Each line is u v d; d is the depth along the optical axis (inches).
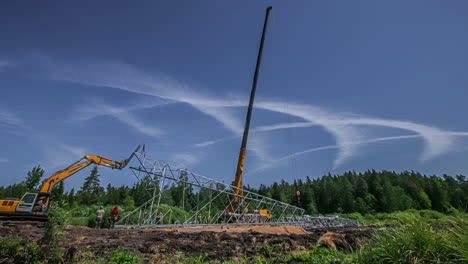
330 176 6240.2
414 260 230.7
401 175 5900.6
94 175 4079.7
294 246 443.2
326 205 4630.9
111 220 745.0
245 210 1087.6
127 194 2394.2
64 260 289.9
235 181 1155.9
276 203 1293.1
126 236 471.5
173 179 872.3
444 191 3853.3
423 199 4010.8
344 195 4456.2
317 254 341.4
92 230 540.1
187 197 982.4
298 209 1504.7
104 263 296.4
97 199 2746.1
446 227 259.4
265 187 4694.9
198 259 334.0
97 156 897.5
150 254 357.4
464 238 225.9
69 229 517.3
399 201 4067.4
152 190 941.8
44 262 274.7
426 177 5575.8
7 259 276.7
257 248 423.2
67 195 2062.0
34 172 2272.4
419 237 246.2
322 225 1627.7
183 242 440.5
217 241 467.8
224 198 1100.5
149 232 546.3
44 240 288.0
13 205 677.3
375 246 280.5
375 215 3641.7
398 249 247.0
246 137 1259.8
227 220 1021.8
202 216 965.2
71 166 837.2
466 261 213.9
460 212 269.6
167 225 799.7
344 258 297.6
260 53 1517.0
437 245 235.8
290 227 825.5
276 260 346.9
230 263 329.4
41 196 742.5
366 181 5019.7
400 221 287.4
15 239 309.0
